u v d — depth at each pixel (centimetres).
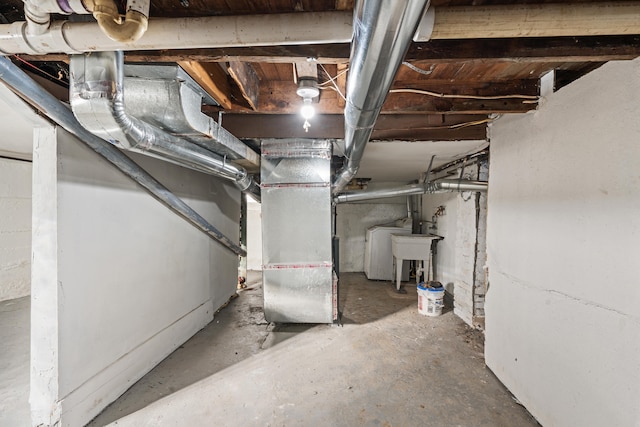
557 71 168
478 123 227
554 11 96
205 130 182
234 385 210
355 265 588
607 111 130
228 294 396
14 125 220
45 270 159
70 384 166
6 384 203
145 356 225
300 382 213
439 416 179
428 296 340
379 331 298
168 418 179
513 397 196
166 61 134
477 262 308
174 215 267
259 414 181
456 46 132
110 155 185
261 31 98
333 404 190
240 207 453
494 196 224
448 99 188
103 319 189
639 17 95
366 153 310
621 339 122
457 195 356
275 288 298
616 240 125
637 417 116
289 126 249
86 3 81
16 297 389
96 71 118
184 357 249
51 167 159
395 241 459
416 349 261
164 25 97
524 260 187
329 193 291
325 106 202
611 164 128
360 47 86
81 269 174
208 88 167
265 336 287
